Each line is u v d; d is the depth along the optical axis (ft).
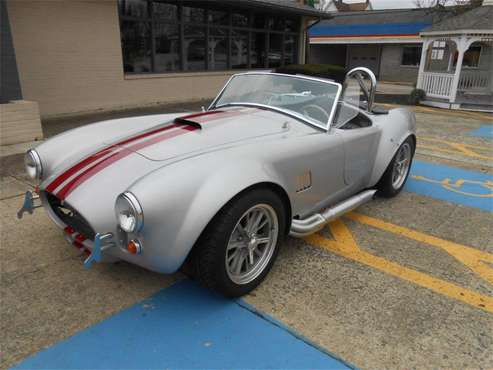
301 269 9.45
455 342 7.23
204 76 40.98
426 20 75.82
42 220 11.54
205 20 40.11
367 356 6.86
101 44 31.76
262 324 7.54
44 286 8.53
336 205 10.96
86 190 7.71
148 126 10.93
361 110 12.49
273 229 8.61
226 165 7.61
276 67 50.60
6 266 9.22
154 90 36.63
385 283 8.97
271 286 8.74
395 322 7.70
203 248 7.35
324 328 7.48
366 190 12.64
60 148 9.63
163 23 36.45
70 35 29.76
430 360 6.81
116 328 7.35
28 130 21.03
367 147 11.67
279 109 11.17
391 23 79.00
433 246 10.76
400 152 13.89
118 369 6.47
